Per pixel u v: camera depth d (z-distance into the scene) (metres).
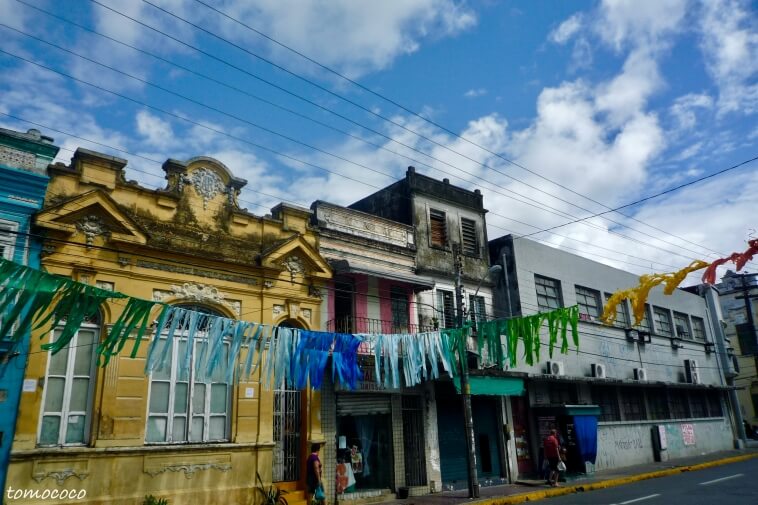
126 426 12.58
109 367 12.58
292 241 16.42
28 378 11.48
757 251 9.68
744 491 16.39
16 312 7.89
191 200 14.87
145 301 9.19
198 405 13.98
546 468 19.94
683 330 34.28
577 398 24.83
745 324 43.84
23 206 12.04
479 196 24.14
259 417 14.73
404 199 21.59
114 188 13.54
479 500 16.27
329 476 15.79
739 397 43.44
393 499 17.09
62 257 12.41
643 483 20.12
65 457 11.60
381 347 12.95
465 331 14.10
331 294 17.23
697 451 30.83
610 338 28.00
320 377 11.60
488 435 21.08
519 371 22.17
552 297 25.38
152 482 12.61
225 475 13.80
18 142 12.27
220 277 14.93
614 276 29.62
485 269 23.19
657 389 30.05
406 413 18.81
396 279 18.09
